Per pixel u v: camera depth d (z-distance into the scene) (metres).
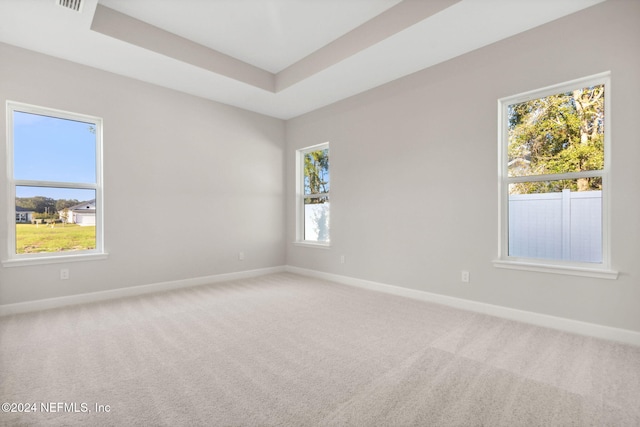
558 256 2.71
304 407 1.59
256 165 4.96
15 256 3.06
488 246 3.03
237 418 1.51
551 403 1.62
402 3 2.74
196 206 4.28
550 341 2.38
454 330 2.62
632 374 1.90
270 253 5.16
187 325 2.75
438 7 2.49
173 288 4.06
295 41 3.39
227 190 4.61
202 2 2.74
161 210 3.96
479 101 3.07
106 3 2.76
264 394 1.71
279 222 5.28
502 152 3.00
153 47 3.09
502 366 2.01
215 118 4.46
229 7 2.81
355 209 4.25
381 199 3.94
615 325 2.38
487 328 2.66
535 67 2.72
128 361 2.08
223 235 4.57
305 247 5.01
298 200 5.25
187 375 1.90
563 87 2.66
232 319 2.90
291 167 5.29
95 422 1.47
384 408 1.59
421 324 2.77
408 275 3.67
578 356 2.14
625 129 2.33
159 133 3.93
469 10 2.46
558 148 2.71
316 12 2.89
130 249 3.71
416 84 3.56
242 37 3.32
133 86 3.71
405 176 3.69
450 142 3.29
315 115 4.82
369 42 3.02
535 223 2.84
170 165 4.03
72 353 2.19
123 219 3.65
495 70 2.96
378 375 1.91
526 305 2.81
